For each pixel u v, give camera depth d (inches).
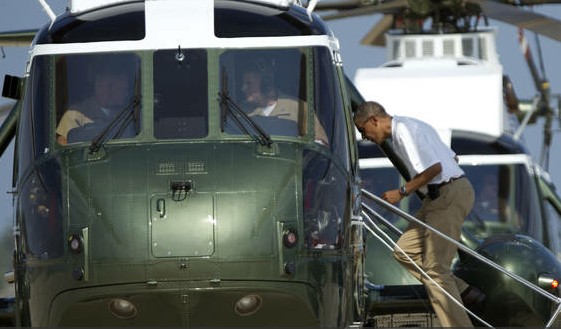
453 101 2696.9
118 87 1521.9
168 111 1505.9
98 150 1486.2
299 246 1465.3
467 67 2733.8
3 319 1745.8
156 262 1444.4
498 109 2699.3
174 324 1457.9
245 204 1462.8
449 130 2474.2
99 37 1539.1
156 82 1517.0
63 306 1465.3
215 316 1457.9
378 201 1600.6
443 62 2810.0
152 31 1534.2
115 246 1450.5
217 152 1481.3
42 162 1509.6
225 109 1504.7
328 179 1498.5
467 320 1599.4
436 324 1836.9
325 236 1482.5
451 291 1604.3
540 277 1686.8
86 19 1561.3
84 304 1457.9
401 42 2869.1
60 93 1529.3
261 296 1457.9
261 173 1473.9
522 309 1692.9
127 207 1459.2
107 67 1529.3
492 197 2593.5
